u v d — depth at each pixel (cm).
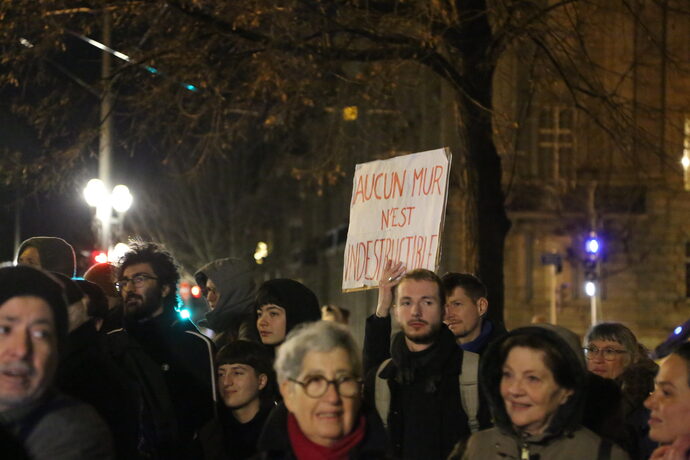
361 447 476
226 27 1466
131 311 720
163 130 1747
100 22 1580
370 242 808
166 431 684
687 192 4359
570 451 493
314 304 838
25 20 1474
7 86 1602
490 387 514
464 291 764
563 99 1927
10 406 424
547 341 497
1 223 1884
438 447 626
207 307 1262
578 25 1577
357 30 1478
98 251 2170
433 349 638
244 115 1725
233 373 719
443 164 771
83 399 555
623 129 1698
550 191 4288
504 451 501
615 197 4316
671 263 4409
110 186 2228
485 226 1534
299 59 1531
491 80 1564
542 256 3550
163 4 1502
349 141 2047
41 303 428
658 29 2019
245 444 720
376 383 651
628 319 4456
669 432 495
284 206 6388
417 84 1825
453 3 1505
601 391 634
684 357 497
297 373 468
